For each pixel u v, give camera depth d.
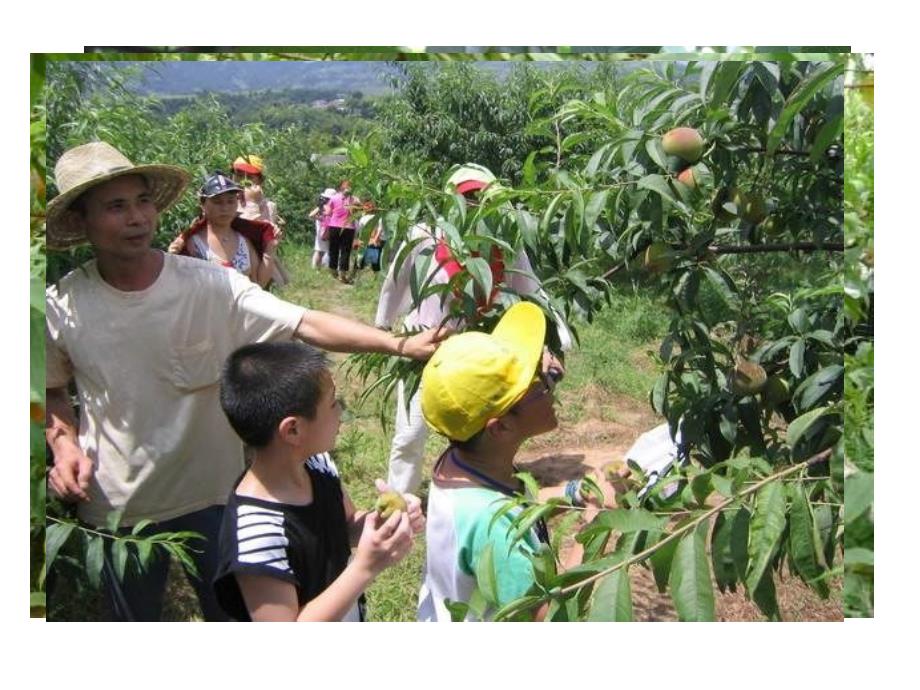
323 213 5.18
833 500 1.79
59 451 2.12
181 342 2.10
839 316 2.06
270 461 1.69
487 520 1.62
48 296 2.10
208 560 2.20
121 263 2.08
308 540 1.68
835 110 1.87
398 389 3.21
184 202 3.68
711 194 2.19
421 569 2.84
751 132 2.10
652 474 1.90
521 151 5.54
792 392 2.21
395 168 2.30
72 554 2.26
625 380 4.19
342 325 2.13
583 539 1.53
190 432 2.15
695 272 2.23
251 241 3.21
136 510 2.16
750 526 1.55
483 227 2.09
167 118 3.91
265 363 1.68
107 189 2.03
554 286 2.26
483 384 1.62
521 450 3.85
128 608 2.22
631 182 2.02
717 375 2.36
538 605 1.57
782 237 2.40
